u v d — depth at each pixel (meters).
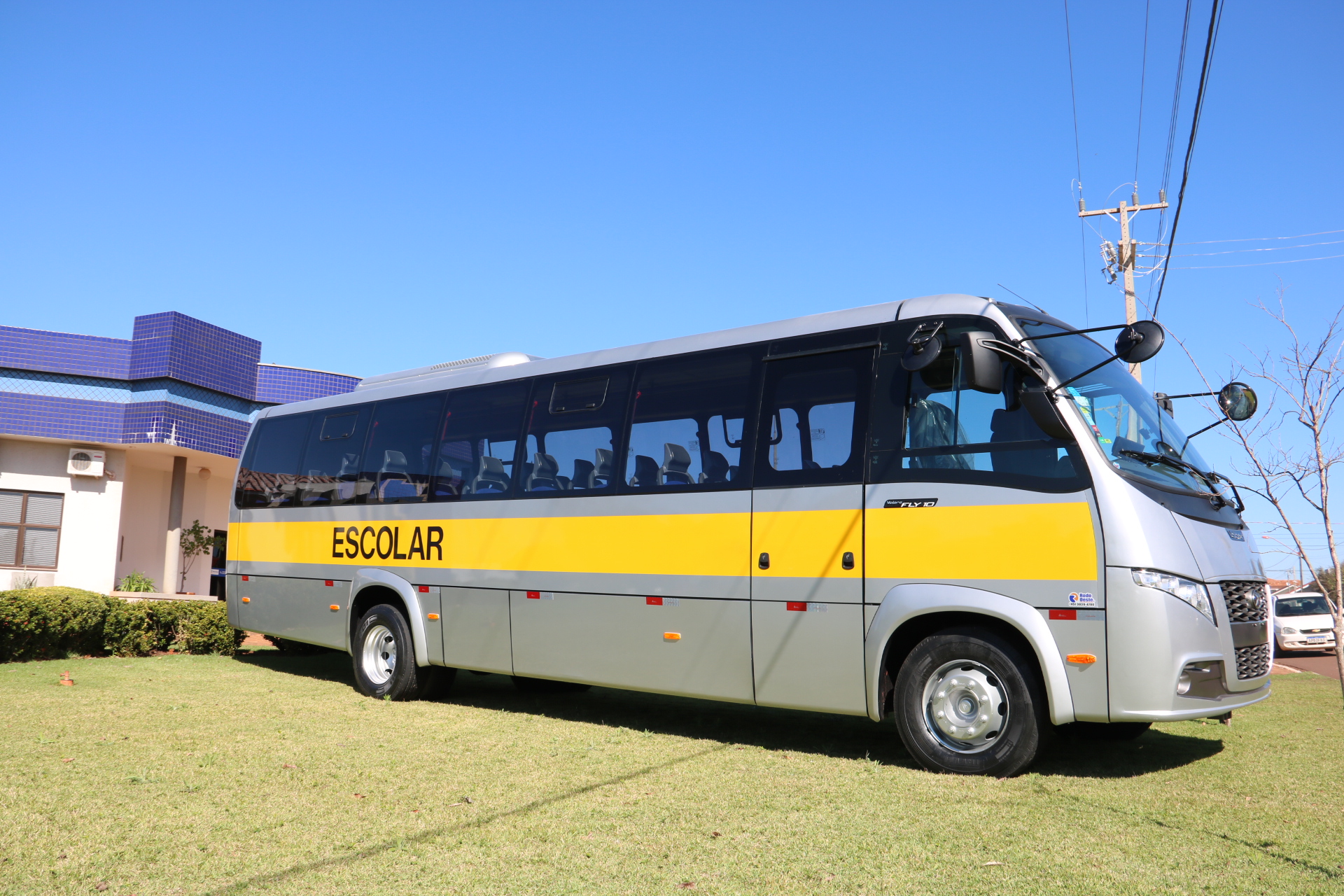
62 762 6.59
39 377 21.06
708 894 4.16
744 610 7.46
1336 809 5.56
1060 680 6.11
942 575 6.57
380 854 4.68
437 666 9.91
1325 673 16.31
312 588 11.15
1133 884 4.26
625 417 8.59
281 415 12.30
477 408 9.89
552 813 5.44
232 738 7.58
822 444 7.30
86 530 21.52
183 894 4.15
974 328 6.79
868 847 4.80
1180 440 7.30
